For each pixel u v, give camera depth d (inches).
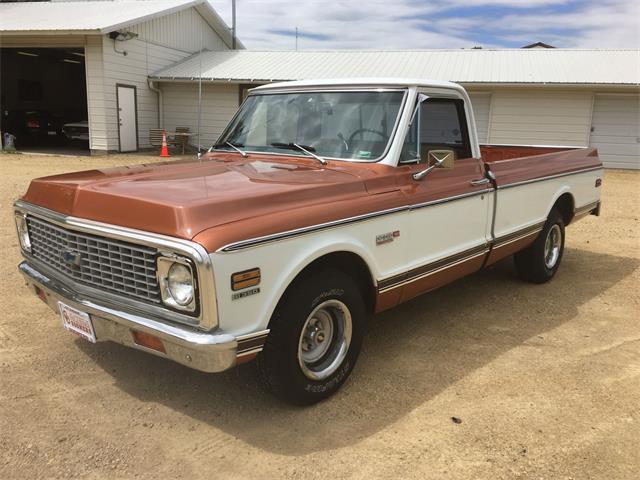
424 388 143.9
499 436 122.7
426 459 114.3
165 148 754.2
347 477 108.8
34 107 1046.4
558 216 234.4
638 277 249.8
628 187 568.1
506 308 205.8
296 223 118.3
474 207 176.1
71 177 139.6
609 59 796.0
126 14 818.2
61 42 748.0
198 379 145.7
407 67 813.9
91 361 153.3
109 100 759.7
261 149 171.6
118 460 112.4
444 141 171.5
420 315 197.0
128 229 111.7
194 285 103.3
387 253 143.7
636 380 150.3
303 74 812.6
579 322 193.0
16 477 106.4
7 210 346.9
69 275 128.3
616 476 110.3
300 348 125.2
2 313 183.5
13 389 137.4
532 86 723.4
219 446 118.0
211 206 109.3
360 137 156.8
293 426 125.6
